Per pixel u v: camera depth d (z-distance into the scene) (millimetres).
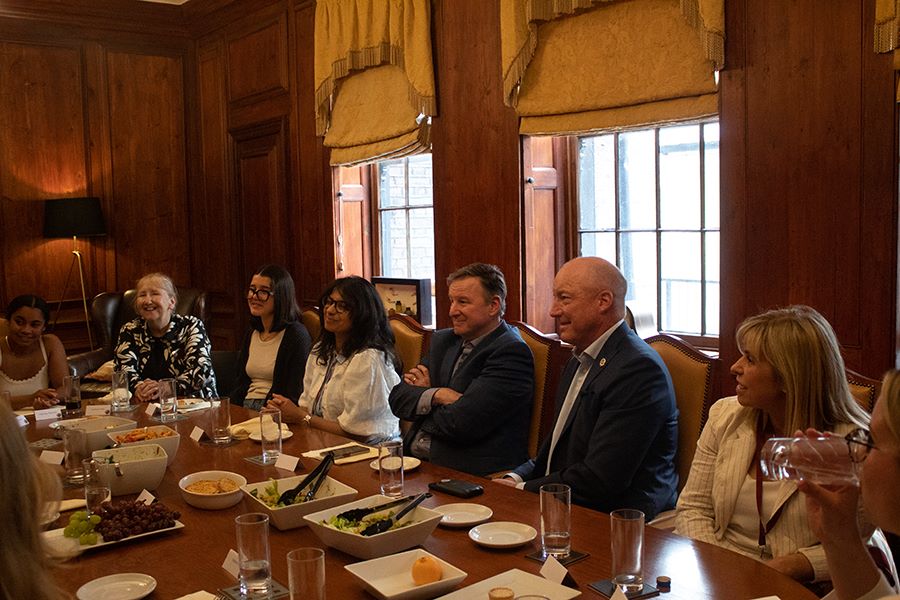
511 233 4145
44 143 6188
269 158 5938
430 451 2908
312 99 5465
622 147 3961
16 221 6105
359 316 3189
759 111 3137
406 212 5207
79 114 6309
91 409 3320
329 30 5059
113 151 6441
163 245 6660
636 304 3732
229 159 6363
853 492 1444
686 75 3350
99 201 6098
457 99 4363
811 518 1513
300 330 3955
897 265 2818
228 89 6289
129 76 6469
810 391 1938
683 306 3779
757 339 1990
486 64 4188
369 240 5543
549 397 3000
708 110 3299
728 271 3258
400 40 4586
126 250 6516
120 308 5602
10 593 994
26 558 1016
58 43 6211
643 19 3473
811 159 3004
